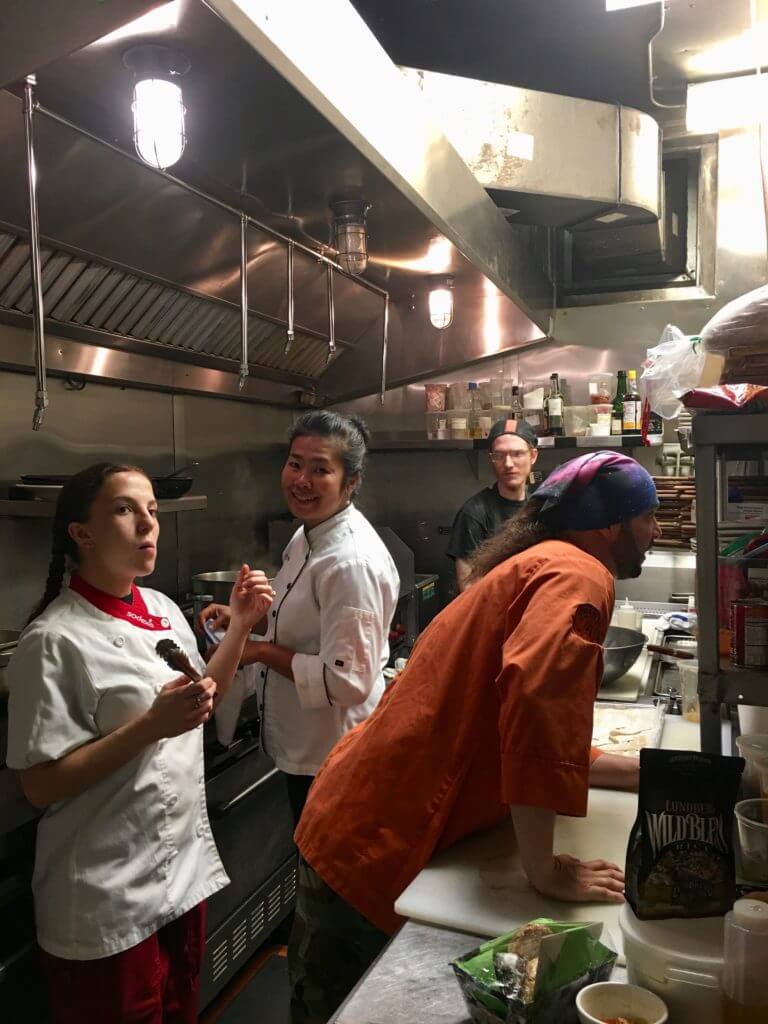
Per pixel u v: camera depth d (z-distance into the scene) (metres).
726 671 1.06
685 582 3.42
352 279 2.71
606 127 2.74
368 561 1.79
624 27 2.88
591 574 1.05
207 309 2.51
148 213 1.87
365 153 1.62
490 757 1.12
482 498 3.17
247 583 1.71
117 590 1.57
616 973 0.85
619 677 1.98
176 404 2.87
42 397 1.38
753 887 0.86
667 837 0.82
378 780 1.16
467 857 1.12
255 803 2.21
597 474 1.15
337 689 1.73
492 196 2.69
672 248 3.60
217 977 2.05
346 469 1.88
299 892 1.28
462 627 1.16
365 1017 0.80
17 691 1.41
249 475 3.33
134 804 1.48
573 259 3.70
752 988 0.68
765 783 0.98
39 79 1.35
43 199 1.66
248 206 1.96
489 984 0.76
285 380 3.37
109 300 2.20
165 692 1.40
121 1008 1.46
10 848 1.56
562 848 1.13
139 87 1.27
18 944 1.54
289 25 1.28
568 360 3.68
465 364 3.59
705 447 1.05
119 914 1.44
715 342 1.12
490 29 3.04
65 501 1.53
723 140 3.35
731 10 2.73
